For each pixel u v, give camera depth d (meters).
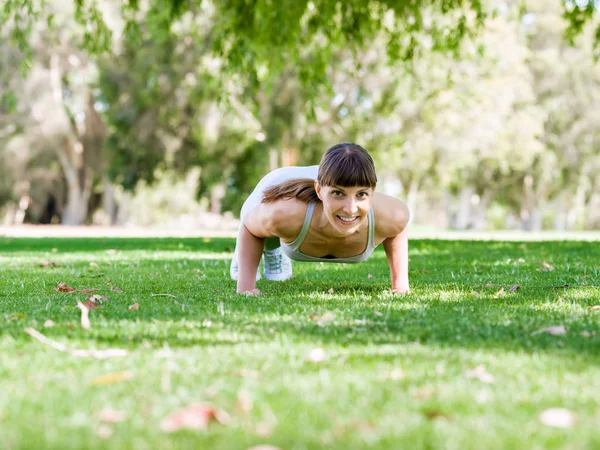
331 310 3.16
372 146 25.67
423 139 25.55
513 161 28.50
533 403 1.69
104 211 38.66
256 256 4.03
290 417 1.58
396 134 25.59
